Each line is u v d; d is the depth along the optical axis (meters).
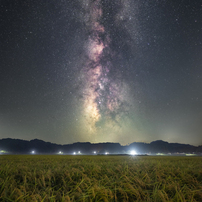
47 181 7.27
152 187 6.86
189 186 6.99
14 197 5.20
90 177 7.92
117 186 6.72
